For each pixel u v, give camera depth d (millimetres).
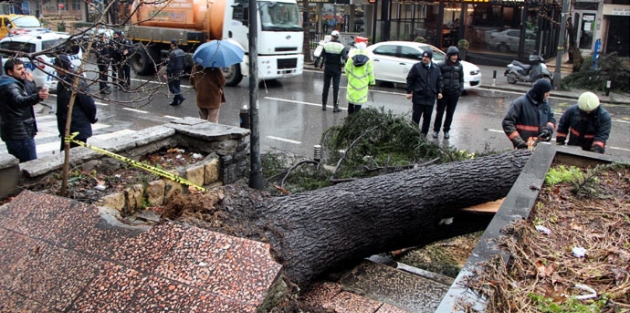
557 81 18453
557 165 5254
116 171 5898
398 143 8164
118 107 14289
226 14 17359
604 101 16938
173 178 5223
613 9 24297
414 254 6141
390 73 17891
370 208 4883
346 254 4754
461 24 24297
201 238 3275
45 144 10578
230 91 17047
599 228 3912
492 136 12219
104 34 5461
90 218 3635
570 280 3180
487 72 22328
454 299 2789
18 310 3082
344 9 28625
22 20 21094
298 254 4160
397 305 4309
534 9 22234
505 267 3113
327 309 4043
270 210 4301
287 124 12938
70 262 3299
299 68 18172
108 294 3033
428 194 5309
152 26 18969
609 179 4965
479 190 5613
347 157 7906
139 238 3367
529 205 4051
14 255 3459
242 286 2953
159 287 3004
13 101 6664
